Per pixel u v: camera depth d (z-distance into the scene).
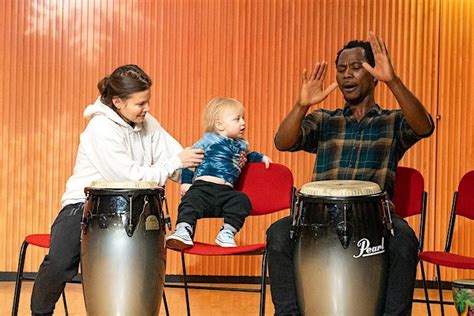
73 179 4.01
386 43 6.09
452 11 6.08
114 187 3.63
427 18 6.09
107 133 3.88
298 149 3.97
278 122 6.16
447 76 6.09
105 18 6.16
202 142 4.29
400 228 3.44
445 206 6.10
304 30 6.14
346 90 3.91
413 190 4.04
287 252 3.52
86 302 3.68
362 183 3.46
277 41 6.16
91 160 3.91
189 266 6.20
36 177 6.17
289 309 3.50
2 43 6.13
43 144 6.17
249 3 6.17
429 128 3.70
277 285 3.53
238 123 4.29
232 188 4.24
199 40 6.18
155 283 3.66
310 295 3.34
